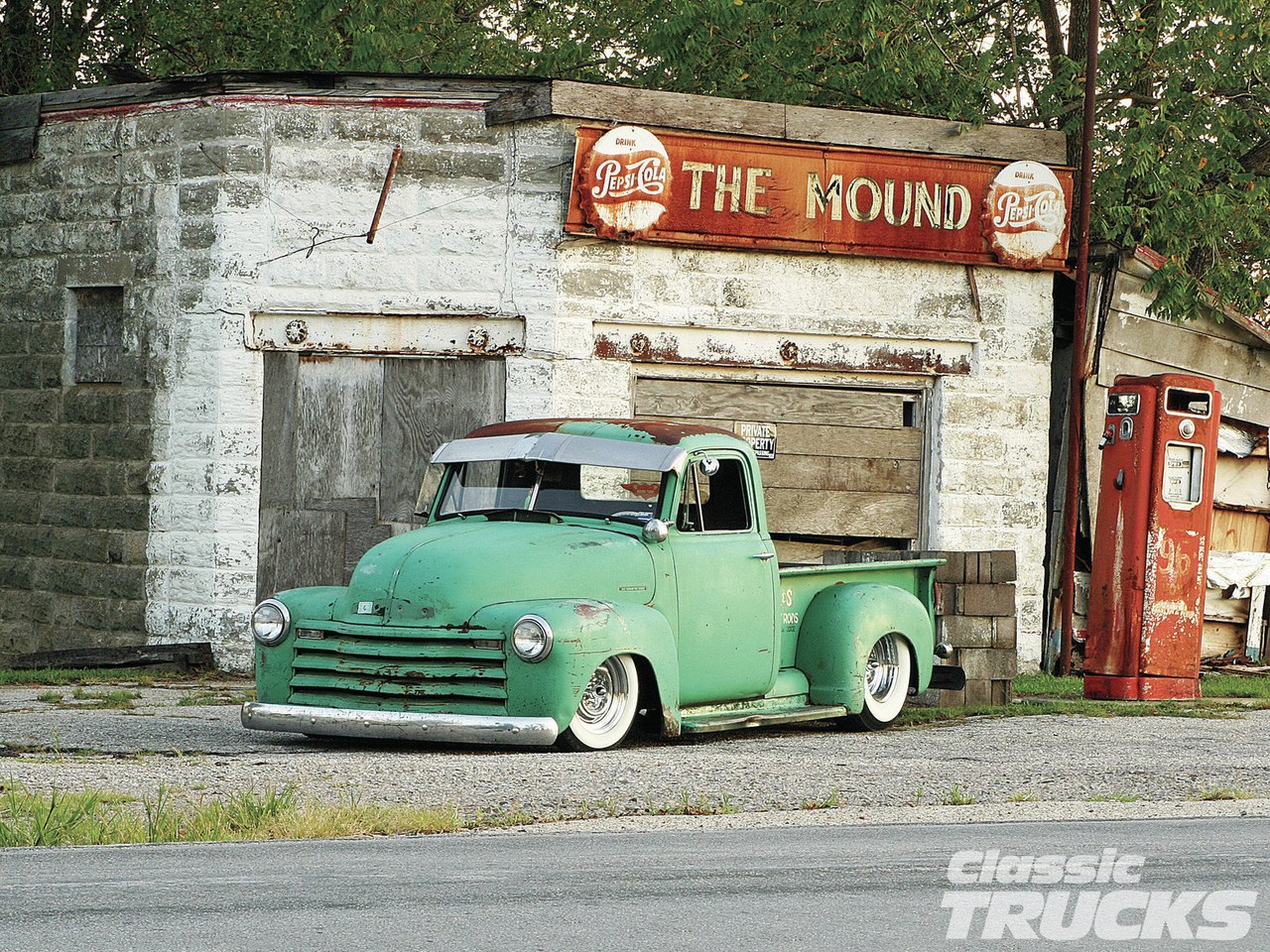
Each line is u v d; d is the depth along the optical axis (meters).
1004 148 18.70
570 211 16.84
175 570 17.23
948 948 5.76
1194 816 8.67
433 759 10.15
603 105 17.03
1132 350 19.84
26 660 17.06
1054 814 8.65
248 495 17.02
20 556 18.55
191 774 9.29
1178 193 20.02
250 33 26.94
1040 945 5.83
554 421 12.27
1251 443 20.91
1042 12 24.06
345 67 24.72
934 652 13.91
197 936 5.74
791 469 18.22
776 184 17.66
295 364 17.16
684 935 5.84
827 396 18.39
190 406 17.16
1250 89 21.97
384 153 17.06
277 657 11.09
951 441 18.67
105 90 17.80
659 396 17.69
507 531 11.30
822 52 21.80
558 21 28.58
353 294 17.06
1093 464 19.56
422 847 7.48
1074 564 19.14
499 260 17.09
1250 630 20.80
